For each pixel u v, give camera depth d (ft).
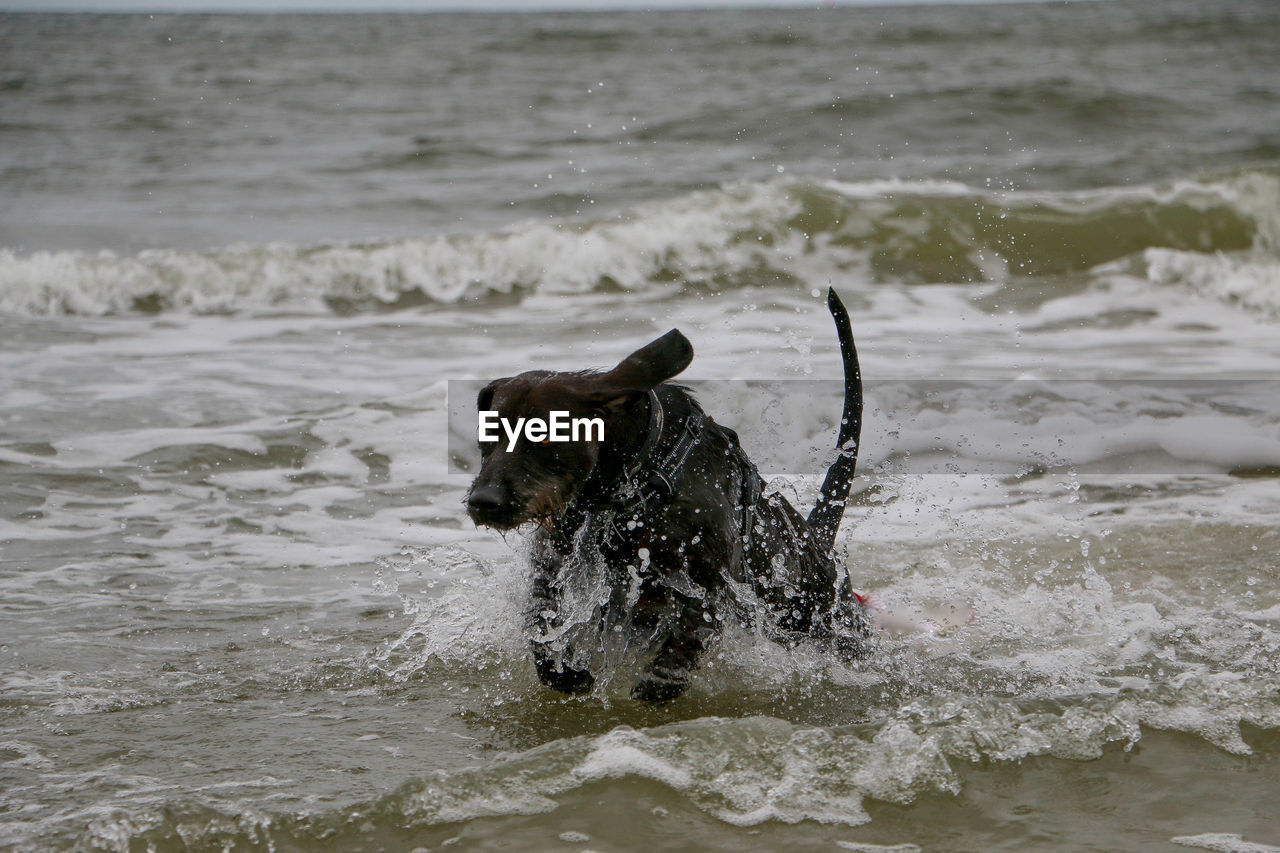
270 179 62.18
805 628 15.61
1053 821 10.62
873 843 10.23
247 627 16.16
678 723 12.39
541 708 13.71
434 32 203.72
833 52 128.47
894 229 45.91
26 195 57.67
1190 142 70.44
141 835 10.02
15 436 24.75
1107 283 42.70
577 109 84.69
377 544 19.94
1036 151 68.03
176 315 39.01
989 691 14.10
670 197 55.31
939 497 22.16
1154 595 17.16
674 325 35.83
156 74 114.01
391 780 11.59
